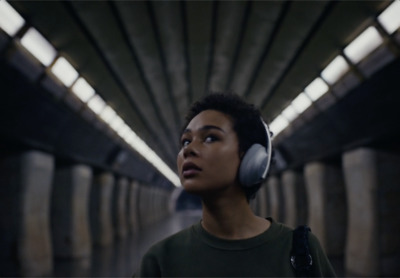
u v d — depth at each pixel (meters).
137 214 44.25
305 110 16.06
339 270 14.62
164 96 18.72
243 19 11.09
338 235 18.48
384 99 11.16
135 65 14.17
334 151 16.80
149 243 27.09
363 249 13.66
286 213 25.39
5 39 9.04
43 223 15.15
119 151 26.61
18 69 9.95
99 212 26.72
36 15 8.98
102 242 26.12
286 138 20.77
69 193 19.91
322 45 11.18
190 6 10.41
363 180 14.09
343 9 9.24
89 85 14.22
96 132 19.25
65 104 13.78
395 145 13.88
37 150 14.86
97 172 27.31
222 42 12.53
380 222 13.47
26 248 13.55
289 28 10.82
